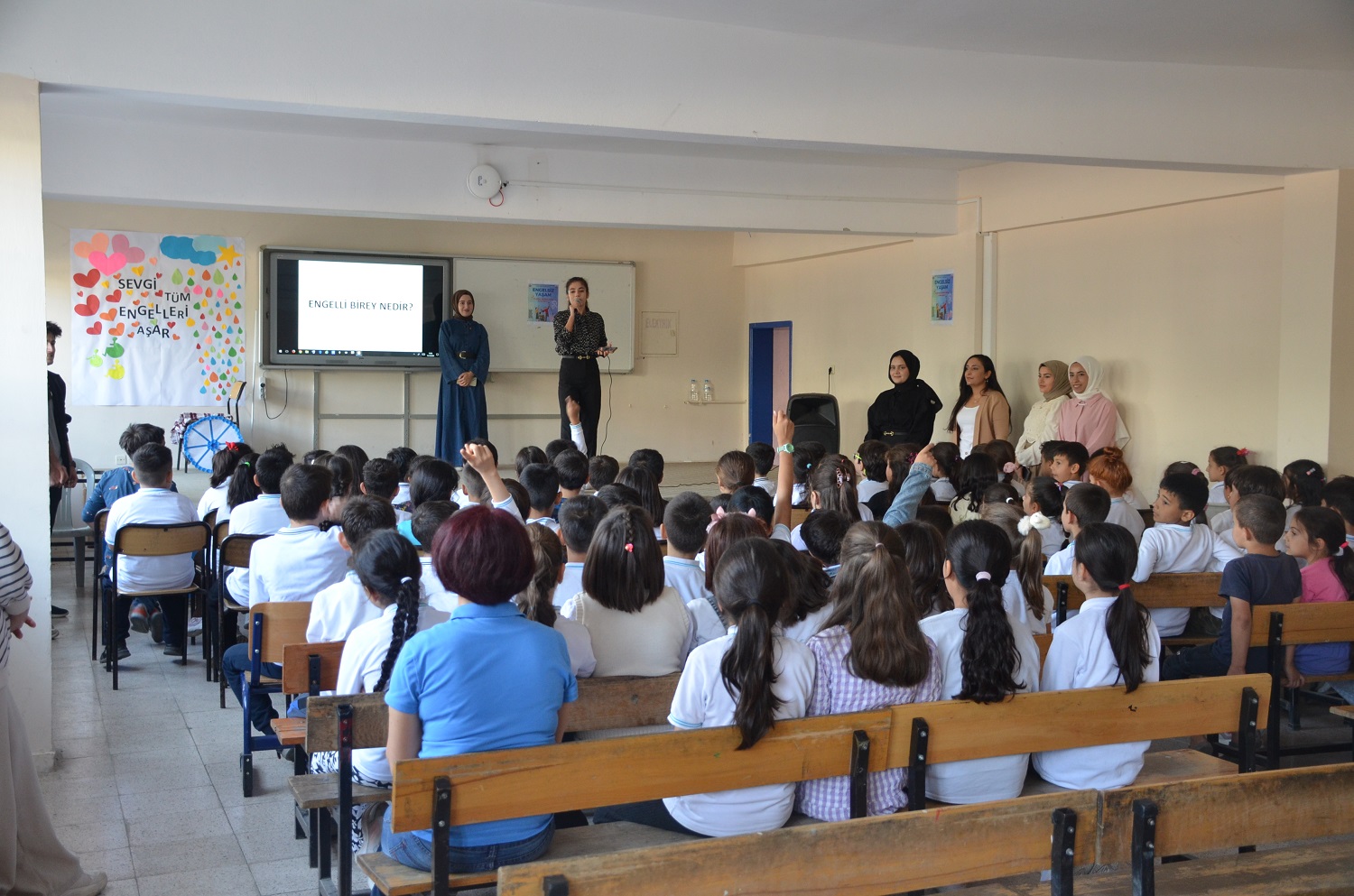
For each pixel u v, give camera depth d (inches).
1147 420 303.1
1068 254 325.7
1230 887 86.0
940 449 235.8
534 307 433.4
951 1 185.8
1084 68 221.0
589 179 323.3
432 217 313.9
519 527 86.8
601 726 110.3
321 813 114.3
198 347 386.0
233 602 189.6
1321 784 87.9
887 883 78.0
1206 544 172.4
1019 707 98.0
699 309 470.3
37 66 157.3
